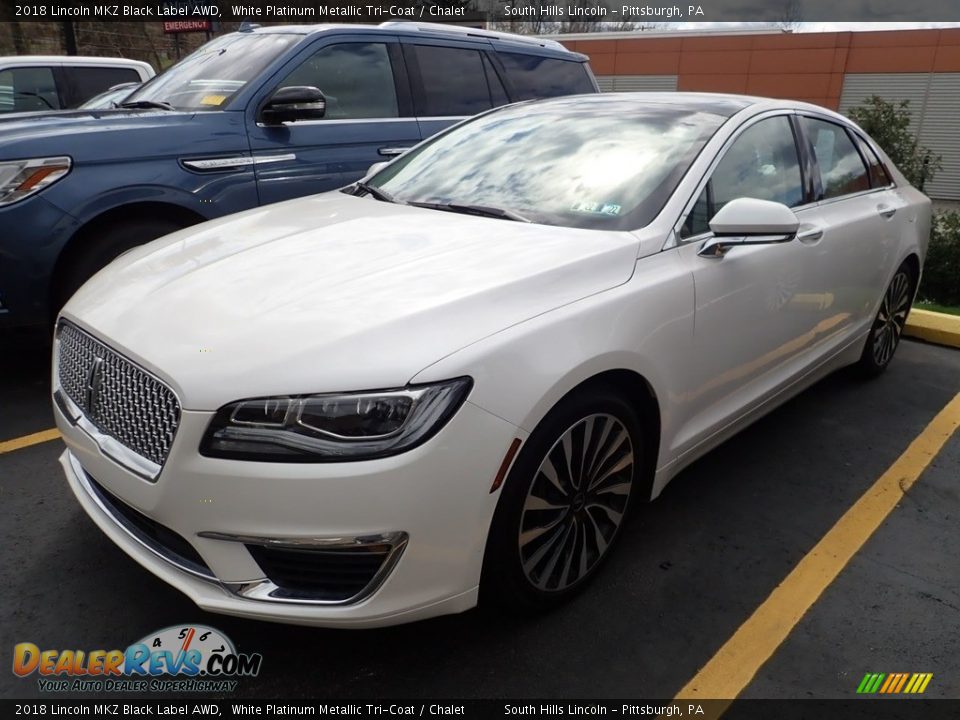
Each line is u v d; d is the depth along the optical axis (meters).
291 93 4.31
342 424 1.79
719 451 3.56
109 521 2.19
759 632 2.35
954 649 2.31
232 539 1.85
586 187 2.85
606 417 2.32
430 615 1.98
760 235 2.58
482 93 5.63
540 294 2.18
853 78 20.31
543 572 2.26
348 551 1.83
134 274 2.46
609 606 2.43
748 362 2.97
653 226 2.60
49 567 2.52
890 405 4.19
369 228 2.69
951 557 2.79
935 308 6.06
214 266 2.39
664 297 2.44
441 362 1.87
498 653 2.21
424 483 1.83
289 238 2.63
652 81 22.97
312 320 1.96
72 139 3.73
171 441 1.85
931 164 8.55
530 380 2.00
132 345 1.99
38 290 3.68
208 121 4.25
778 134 3.37
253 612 1.89
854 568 2.69
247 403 1.80
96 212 3.77
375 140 4.96
